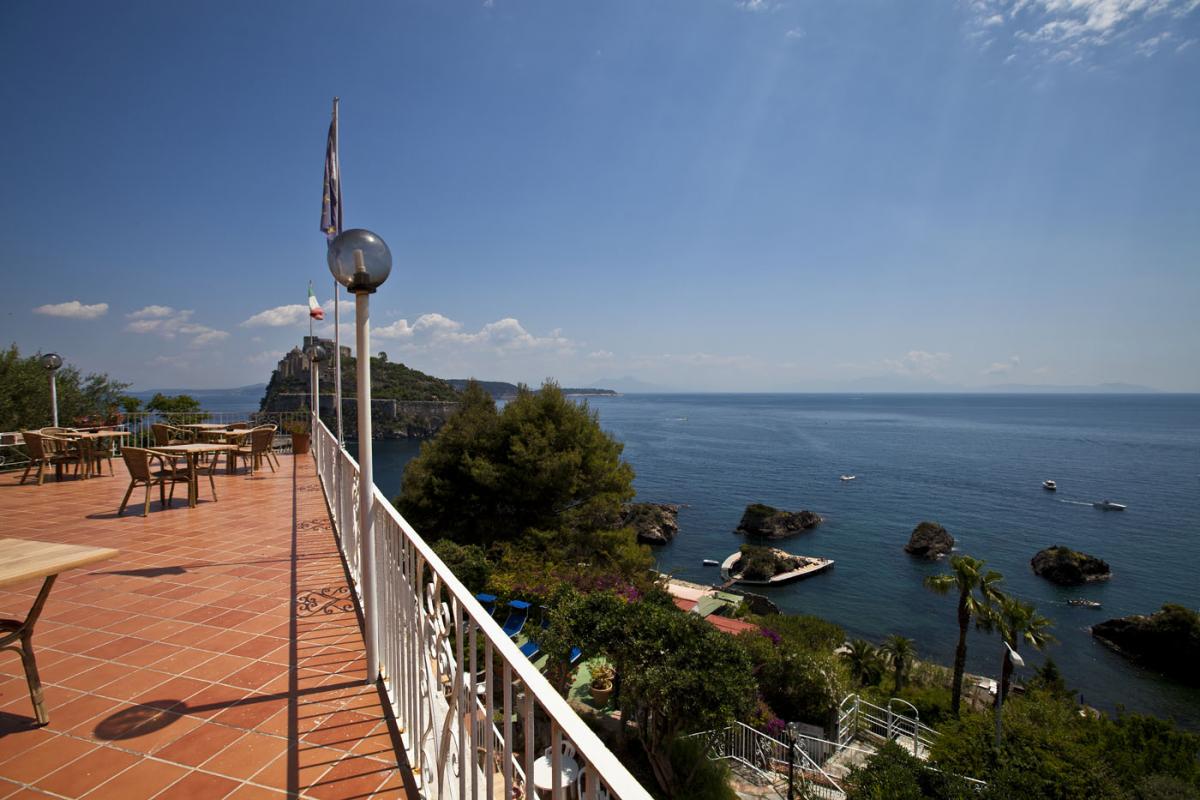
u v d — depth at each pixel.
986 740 17.56
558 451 20.97
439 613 2.18
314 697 3.00
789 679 19.81
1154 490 67.75
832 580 40.22
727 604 32.25
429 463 22.42
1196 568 41.94
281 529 6.64
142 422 13.78
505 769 1.39
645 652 12.33
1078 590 38.22
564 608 14.10
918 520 54.09
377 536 3.41
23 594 4.45
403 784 2.33
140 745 2.53
